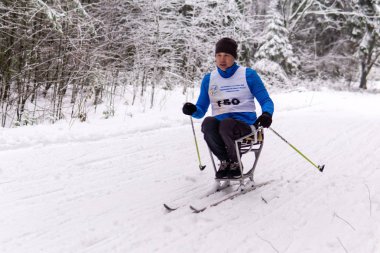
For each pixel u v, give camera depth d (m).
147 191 4.04
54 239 2.97
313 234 3.04
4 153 4.87
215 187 3.94
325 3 20.22
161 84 10.02
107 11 8.13
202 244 2.90
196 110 3.81
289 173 4.67
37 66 6.83
